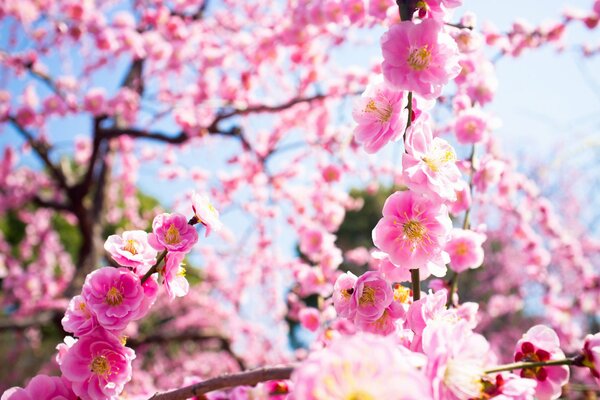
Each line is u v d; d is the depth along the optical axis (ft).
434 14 5.02
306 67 17.61
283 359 25.34
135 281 4.97
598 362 4.08
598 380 4.10
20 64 20.57
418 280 5.03
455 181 4.82
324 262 12.01
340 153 15.15
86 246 24.35
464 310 6.89
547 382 4.55
